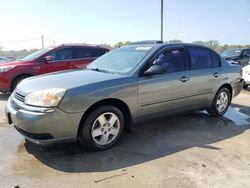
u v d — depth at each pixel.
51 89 3.69
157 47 4.88
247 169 3.65
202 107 5.63
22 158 3.81
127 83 4.21
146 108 4.52
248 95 9.20
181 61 5.10
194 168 3.64
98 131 4.05
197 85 5.28
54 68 8.60
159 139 4.66
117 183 3.24
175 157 3.96
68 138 3.76
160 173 3.49
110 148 4.22
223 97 6.08
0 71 7.98
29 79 4.39
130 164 3.71
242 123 5.75
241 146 4.45
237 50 18.22
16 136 4.64
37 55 8.59
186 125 5.48
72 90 3.71
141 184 3.22
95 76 4.25
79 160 3.79
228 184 3.27
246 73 10.23
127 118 4.44
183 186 3.20
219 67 5.86
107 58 5.25
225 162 3.84
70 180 3.28
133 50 5.07
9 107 4.02
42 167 3.57
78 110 3.74
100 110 3.98
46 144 3.67
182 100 5.05
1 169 3.49
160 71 4.42
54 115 3.58
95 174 3.43
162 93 4.66
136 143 4.46
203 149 4.28
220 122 5.75
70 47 9.01
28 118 3.57
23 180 3.25
